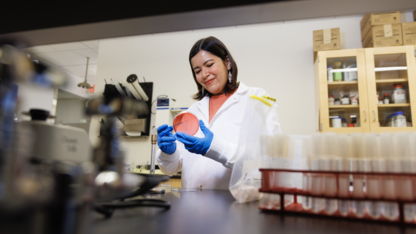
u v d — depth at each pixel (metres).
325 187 0.52
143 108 0.50
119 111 0.47
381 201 0.48
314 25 3.37
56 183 0.31
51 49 4.39
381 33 2.88
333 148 0.54
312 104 3.19
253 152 0.75
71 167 0.33
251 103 0.80
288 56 3.36
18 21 0.50
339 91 3.01
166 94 3.69
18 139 0.34
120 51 3.98
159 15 0.47
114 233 0.37
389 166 0.50
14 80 0.36
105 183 0.44
